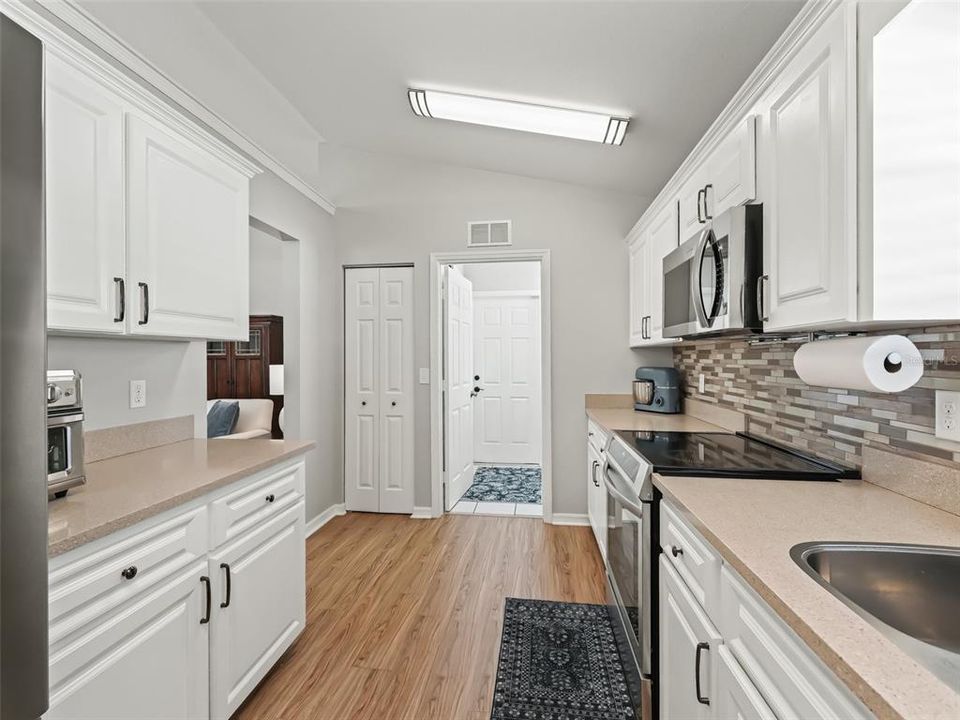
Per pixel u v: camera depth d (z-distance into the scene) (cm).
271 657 184
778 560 91
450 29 199
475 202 373
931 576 96
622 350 360
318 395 360
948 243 101
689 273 200
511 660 201
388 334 388
